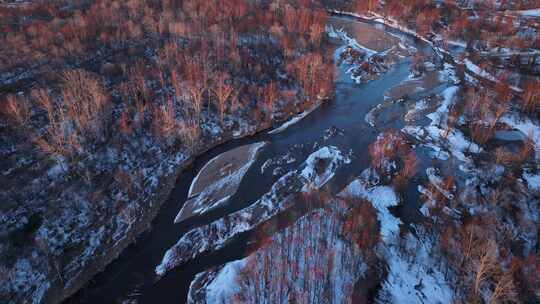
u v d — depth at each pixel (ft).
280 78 357.20
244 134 296.30
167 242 204.74
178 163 258.78
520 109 312.91
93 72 307.37
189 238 204.64
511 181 236.43
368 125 309.83
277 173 253.24
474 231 191.52
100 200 216.54
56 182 216.33
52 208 204.54
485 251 175.52
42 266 181.68
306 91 345.10
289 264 178.40
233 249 200.23
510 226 204.64
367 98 352.90
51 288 176.45
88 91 269.23
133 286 181.16
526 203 220.23
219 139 287.89
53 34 348.18
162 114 276.41
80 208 209.77
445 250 187.93
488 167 250.78
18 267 178.09
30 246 186.50
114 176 231.71
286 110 324.80
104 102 264.52
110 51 351.67
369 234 197.88
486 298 165.27
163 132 267.18
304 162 263.49
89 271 186.50
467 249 180.55
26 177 213.46
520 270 171.32
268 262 175.63
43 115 253.24
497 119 290.35
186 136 269.03
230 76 335.47
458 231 198.29
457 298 170.30
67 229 199.11
